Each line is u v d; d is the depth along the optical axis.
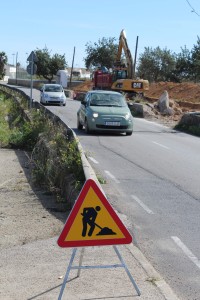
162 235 7.54
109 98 21.98
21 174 12.51
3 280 5.47
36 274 5.63
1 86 56.16
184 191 10.66
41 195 10.11
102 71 46.09
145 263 6.00
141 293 5.15
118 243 5.08
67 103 43.59
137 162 14.31
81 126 22.64
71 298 5.02
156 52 73.31
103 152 16.03
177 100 46.44
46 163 11.45
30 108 24.89
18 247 6.66
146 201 9.65
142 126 26.30
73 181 9.34
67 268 5.52
